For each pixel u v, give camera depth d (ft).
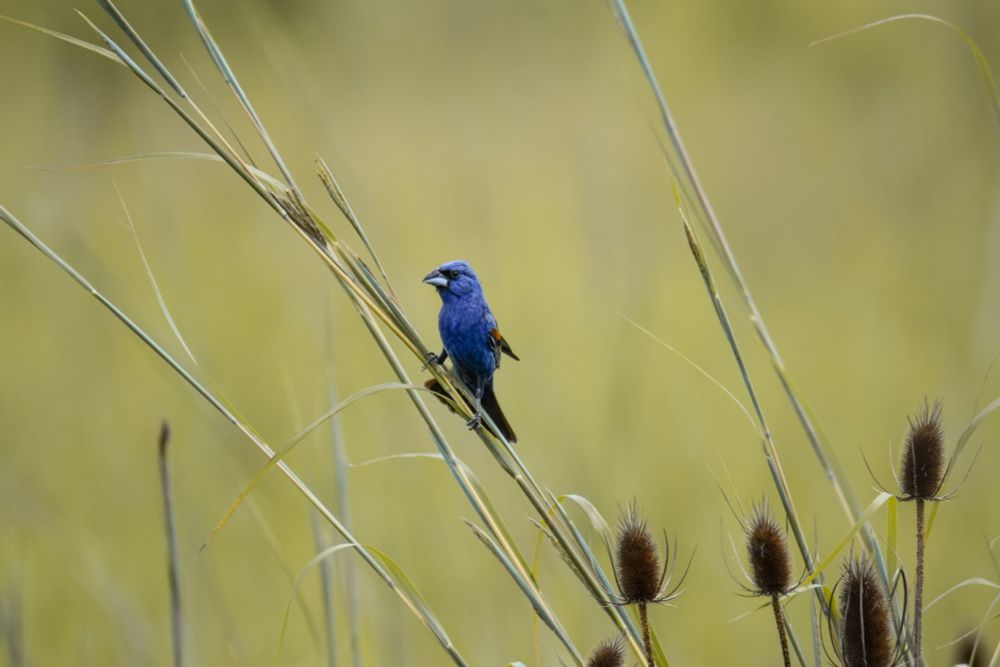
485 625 36.35
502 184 66.03
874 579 16.28
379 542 39.34
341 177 47.24
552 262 57.26
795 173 72.02
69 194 65.21
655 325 50.60
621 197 59.16
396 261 48.01
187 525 39.47
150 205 62.69
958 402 43.57
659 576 16.93
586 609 34.91
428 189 64.90
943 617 37.19
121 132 79.25
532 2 86.79
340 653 28.99
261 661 34.42
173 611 23.15
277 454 18.19
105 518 40.86
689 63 81.51
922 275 57.93
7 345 52.60
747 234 66.80
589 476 38.68
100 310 51.67
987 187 62.69
